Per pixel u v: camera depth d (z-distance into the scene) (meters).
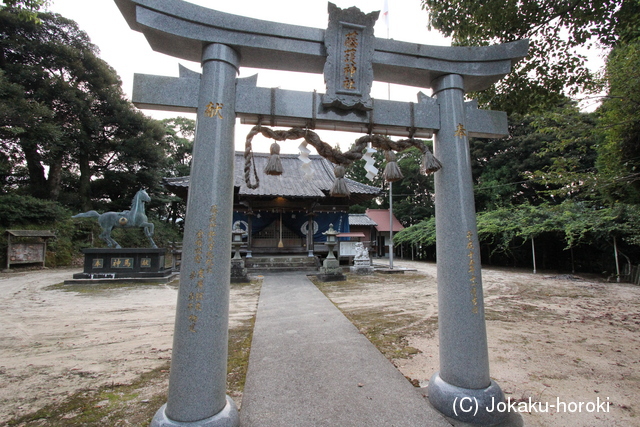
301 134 2.77
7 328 5.24
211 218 2.29
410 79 3.13
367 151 3.06
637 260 12.16
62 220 17.14
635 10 4.58
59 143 16.97
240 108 2.56
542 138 18.58
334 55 2.70
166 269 11.65
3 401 2.85
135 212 11.19
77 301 7.45
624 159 7.15
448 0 5.59
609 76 6.19
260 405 2.70
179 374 2.14
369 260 14.23
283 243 16.33
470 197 2.85
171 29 2.40
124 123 20.84
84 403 2.81
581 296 8.45
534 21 5.18
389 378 3.24
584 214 13.09
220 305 2.28
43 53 17.59
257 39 2.58
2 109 13.80
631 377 3.39
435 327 5.23
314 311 6.39
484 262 19.20
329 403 2.74
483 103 6.00
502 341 4.58
